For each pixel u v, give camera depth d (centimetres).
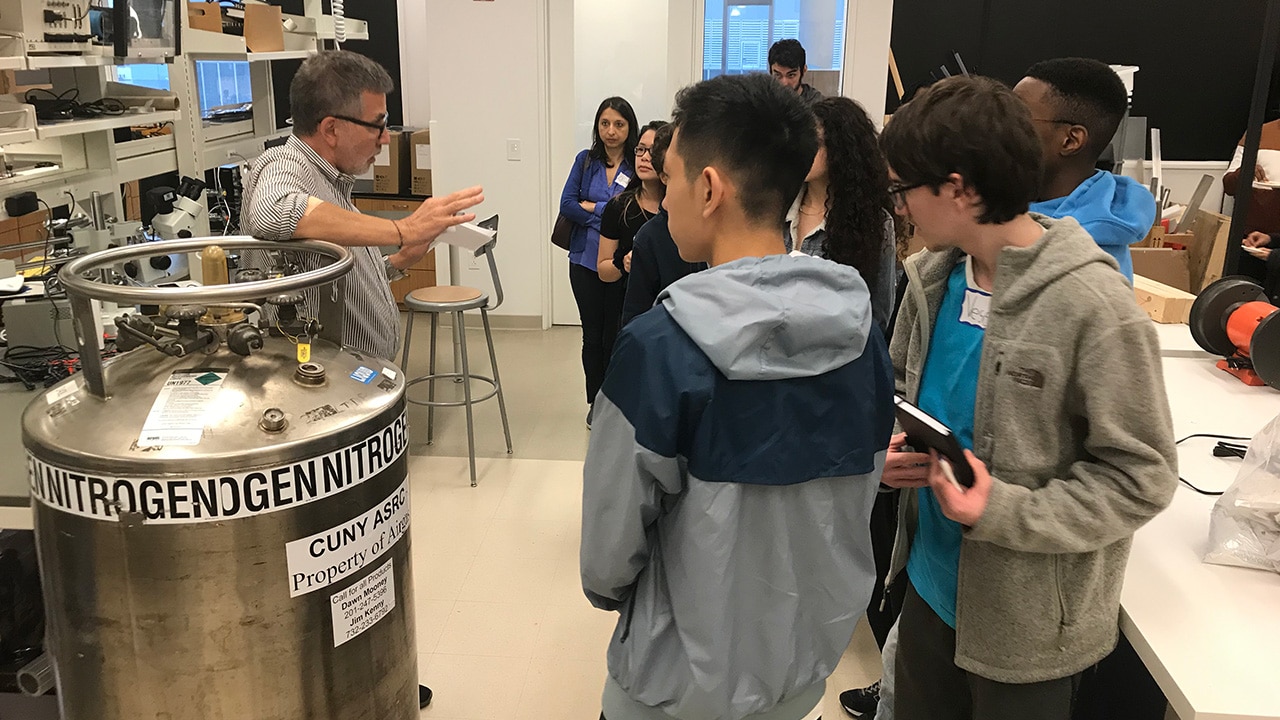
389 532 144
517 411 434
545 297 569
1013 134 112
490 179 546
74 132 240
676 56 526
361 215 187
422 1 627
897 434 139
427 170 574
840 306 102
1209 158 584
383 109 214
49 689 186
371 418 136
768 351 99
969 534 120
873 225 219
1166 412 113
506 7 514
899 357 156
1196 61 564
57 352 217
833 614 115
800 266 102
